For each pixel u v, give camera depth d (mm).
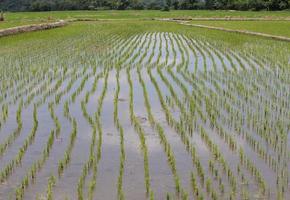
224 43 28109
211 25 47500
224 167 7859
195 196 6789
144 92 13641
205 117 10945
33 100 12734
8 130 10156
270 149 8891
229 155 8547
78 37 32500
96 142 9258
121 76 16500
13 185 7227
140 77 16156
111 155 8531
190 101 12461
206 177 7492
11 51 23281
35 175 7598
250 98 12898
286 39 29000
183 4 101750
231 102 12406
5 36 32312
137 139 9430
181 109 11648
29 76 16125
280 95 13281
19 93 13570
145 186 7172
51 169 7867
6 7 111125
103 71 17422
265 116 11086
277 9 87000
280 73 16719
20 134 9836
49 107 12000
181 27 46562
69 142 9266
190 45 27234
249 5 89562
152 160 8266
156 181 7355
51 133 9719
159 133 9711
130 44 27859
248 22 51969
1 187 7152
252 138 9430
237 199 6680
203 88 14164
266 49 24281
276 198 6738
